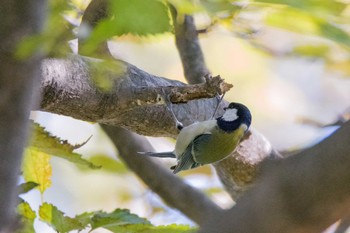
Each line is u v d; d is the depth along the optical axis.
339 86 13.73
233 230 2.73
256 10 3.94
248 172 9.45
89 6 5.63
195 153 9.00
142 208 12.14
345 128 2.61
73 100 6.62
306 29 3.76
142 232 5.79
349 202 2.58
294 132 13.08
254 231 2.70
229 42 13.03
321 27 3.62
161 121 8.27
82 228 5.68
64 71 6.38
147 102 7.04
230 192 10.07
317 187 2.61
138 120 8.01
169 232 5.82
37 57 2.78
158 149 12.91
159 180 10.84
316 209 2.62
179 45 10.36
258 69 13.29
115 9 3.06
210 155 9.08
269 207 2.67
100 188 12.54
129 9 3.05
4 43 2.71
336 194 2.59
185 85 7.48
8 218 2.85
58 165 12.15
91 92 6.65
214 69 13.21
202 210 10.59
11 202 2.83
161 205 11.69
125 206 12.27
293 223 2.65
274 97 13.44
